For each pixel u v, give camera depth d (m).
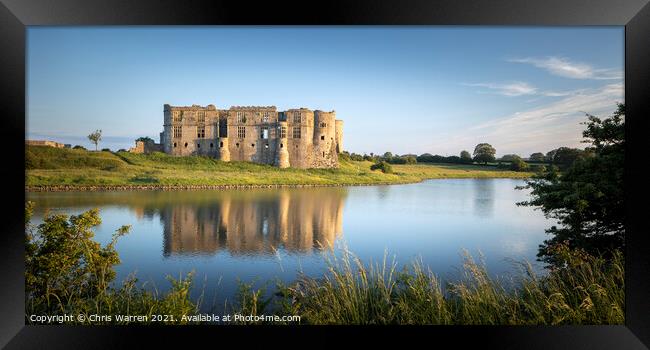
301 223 26.88
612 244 9.47
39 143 53.38
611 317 6.80
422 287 7.24
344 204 36.62
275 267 15.02
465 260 11.15
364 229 24.72
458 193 46.28
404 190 51.16
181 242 20.36
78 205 31.52
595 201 9.83
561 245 8.96
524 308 7.40
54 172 47.38
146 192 42.44
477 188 53.09
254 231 23.97
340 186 56.22
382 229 24.62
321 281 8.14
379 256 17.16
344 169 69.88
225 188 49.66
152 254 17.61
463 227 25.17
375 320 6.93
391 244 20.09
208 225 25.56
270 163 67.88
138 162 57.75
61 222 8.37
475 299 7.11
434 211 32.50
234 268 14.88
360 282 7.84
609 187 9.50
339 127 80.81
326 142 70.19
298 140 68.75
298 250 18.67
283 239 21.69
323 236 22.53
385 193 47.00
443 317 6.80
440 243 20.31
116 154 59.53
